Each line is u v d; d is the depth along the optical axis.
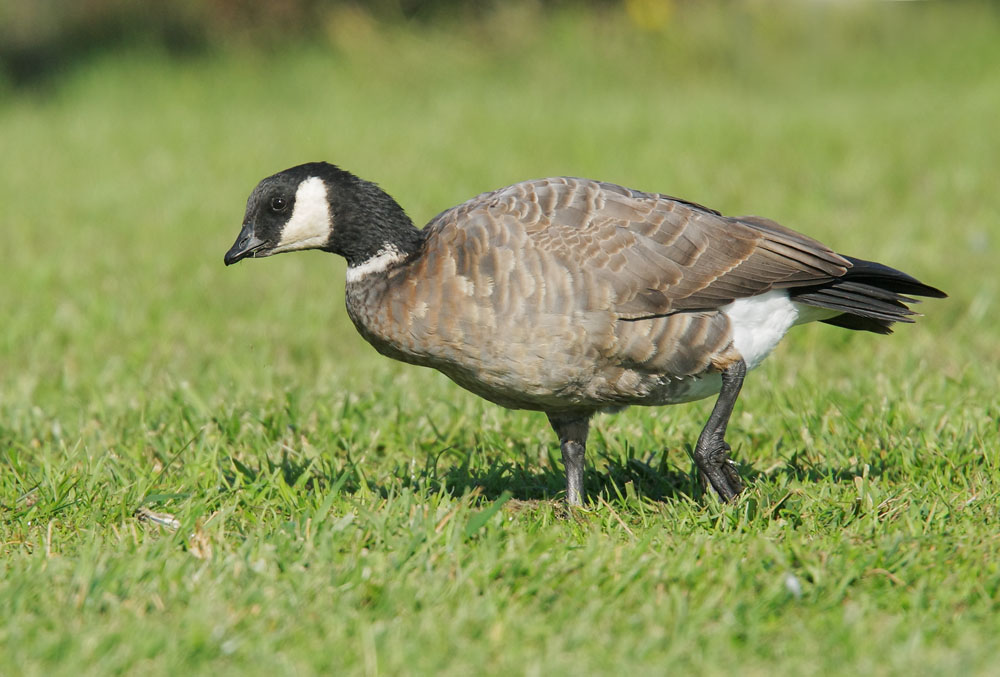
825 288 9.69
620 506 9.97
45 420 12.34
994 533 8.87
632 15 38.78
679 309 9.17
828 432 11.23
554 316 8.90
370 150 27.77
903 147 25.77
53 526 9.50
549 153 26.59
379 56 38.12
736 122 29.30
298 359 14.88
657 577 8.16
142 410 12.02
